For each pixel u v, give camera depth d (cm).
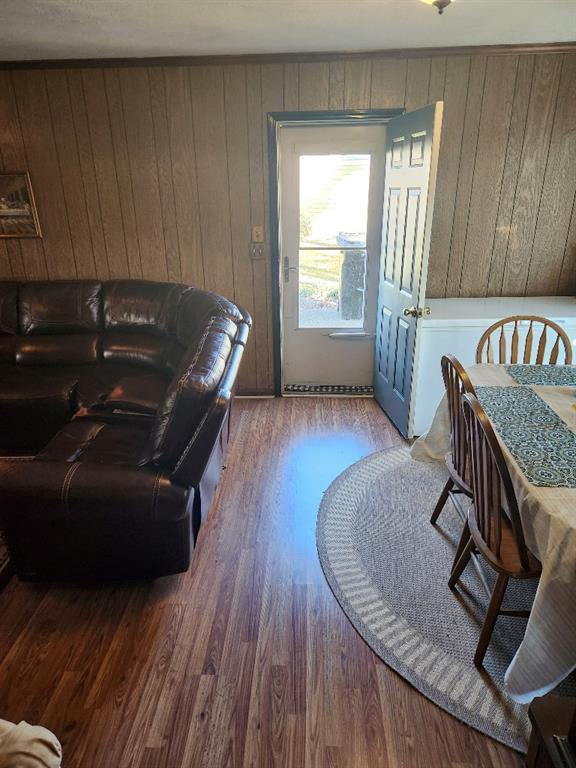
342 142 353
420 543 242
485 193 351
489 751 154
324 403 396
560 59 320
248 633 194
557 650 138
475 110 333
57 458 234
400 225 321
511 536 176
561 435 178
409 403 324
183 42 294
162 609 206
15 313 364
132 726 161
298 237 377
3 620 201
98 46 300
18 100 345
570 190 349
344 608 205
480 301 361
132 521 193
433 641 190
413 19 260
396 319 338
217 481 268
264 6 235
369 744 156
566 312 330
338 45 307
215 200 364
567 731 134
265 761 152
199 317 306
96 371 346
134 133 350
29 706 168
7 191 367
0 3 225
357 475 297
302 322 400
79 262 385
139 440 252
